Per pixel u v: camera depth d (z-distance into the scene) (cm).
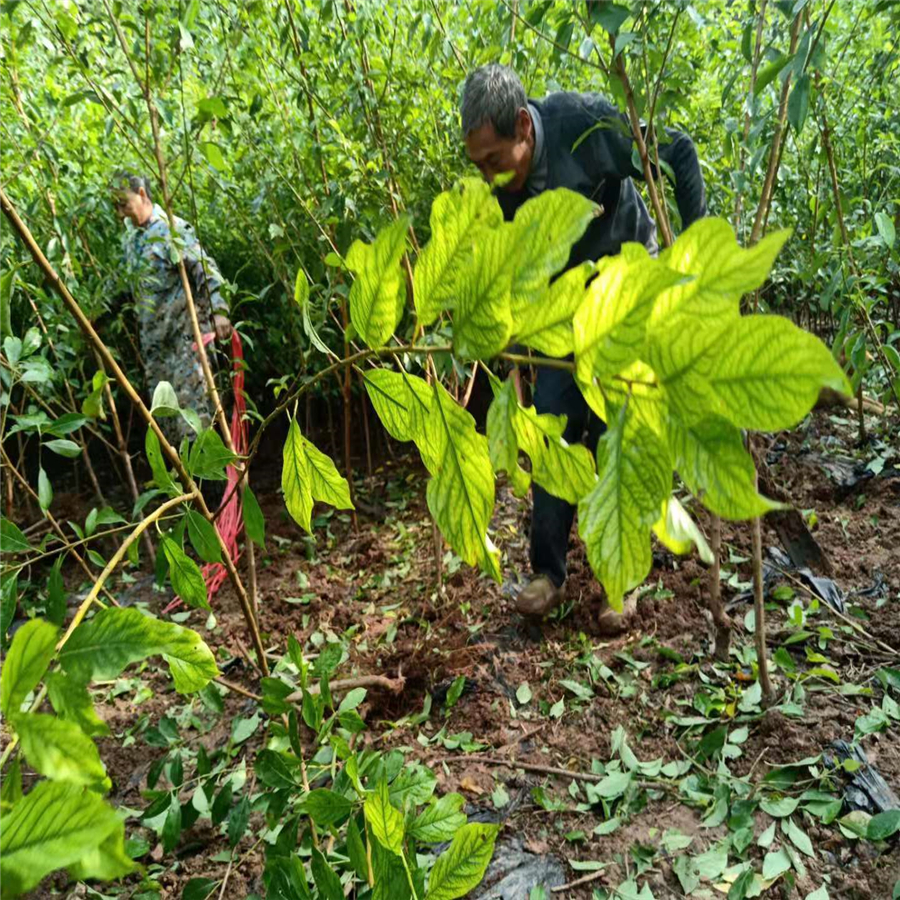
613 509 38
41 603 318
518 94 198
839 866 160
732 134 198
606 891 161
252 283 427
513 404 44
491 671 235
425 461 52
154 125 210
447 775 197
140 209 331
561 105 210
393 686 226
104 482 447
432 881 63
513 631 253
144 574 343
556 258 38
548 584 245
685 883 159
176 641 51
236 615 294
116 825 34
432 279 45
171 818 130
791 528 260
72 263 296
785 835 168
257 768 122
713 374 34
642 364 37
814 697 203
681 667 221
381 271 49
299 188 301
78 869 35
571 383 230
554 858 171
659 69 173
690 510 256
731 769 188
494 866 171
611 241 229
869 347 321
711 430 34
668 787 185
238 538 338
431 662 237
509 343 41
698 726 203
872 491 308
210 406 357
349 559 331
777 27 179
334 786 114
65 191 312
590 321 37
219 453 98
